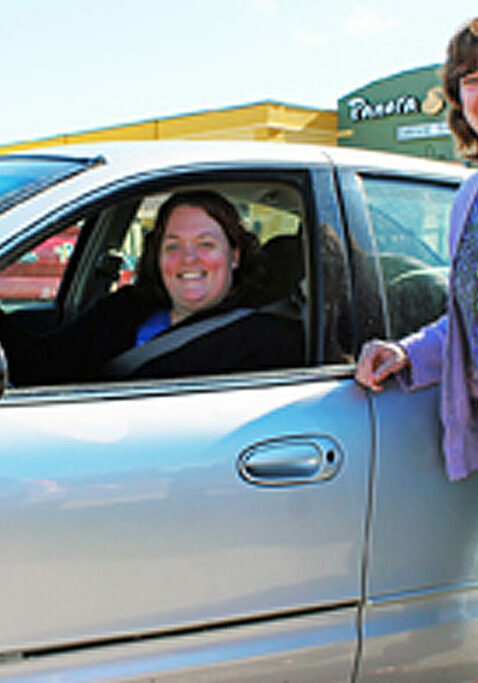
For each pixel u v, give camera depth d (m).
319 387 1.88
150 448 1.69
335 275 1.96
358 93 14.52
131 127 14.98
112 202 1.84
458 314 1.87
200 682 1.75
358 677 1.93
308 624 1.84
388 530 1.90
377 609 1.92
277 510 1.77
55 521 1.60
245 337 2.02
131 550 1.66
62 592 1.62
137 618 1.68
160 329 2.19
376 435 1.88
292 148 2.12
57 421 1.66
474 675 2.10
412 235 2.17
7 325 2.05
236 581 1.75
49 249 2.73
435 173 2.28
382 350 1.89
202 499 1.70
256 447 1.76
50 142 14.66
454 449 1.90
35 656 1.63
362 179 2.12
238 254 2.16
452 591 2.02
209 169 1.95
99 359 2.12
